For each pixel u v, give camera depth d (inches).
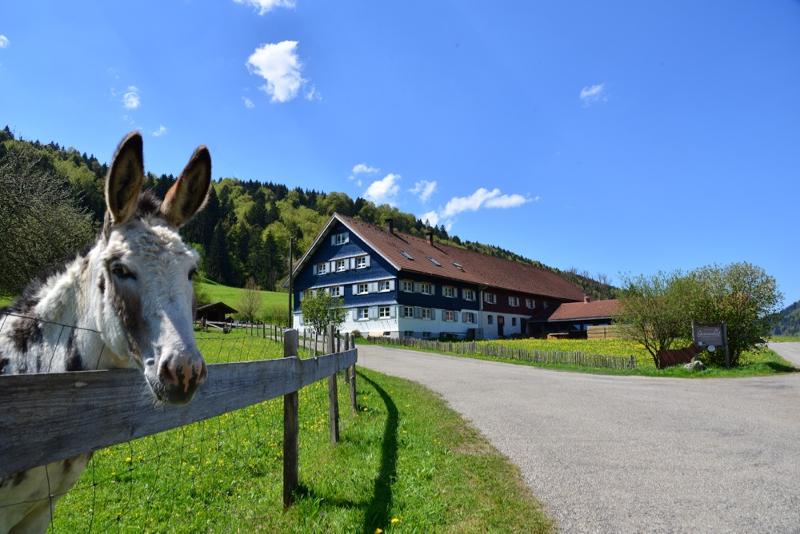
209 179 110.6
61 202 1055.6
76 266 104.5
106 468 244.4
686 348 839.1
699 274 875.4
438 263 1963.6
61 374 76.1
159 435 313.9
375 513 167.5
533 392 510.3
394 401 424.8
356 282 1801.2
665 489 205.9
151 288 90.1
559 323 2306.8
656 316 863.7
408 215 6018.7
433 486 198.8
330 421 265.1
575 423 344.8
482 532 158.9
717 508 184.7
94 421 82.4
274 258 4224.9
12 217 911.0
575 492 201.5
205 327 1358.3
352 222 1856.5
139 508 191.3
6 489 86.8
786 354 1189.7
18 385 68.7
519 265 2650.1
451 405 421.4
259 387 154.2
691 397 472.7
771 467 237.6
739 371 731.4
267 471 237.3
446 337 1824.6
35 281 108.7
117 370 88.9
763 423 345.1
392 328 1689.2
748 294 829.8
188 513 184.2
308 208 5595.5
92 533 168.1
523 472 227.6
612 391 519.2
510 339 1982.0
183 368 81.8
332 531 154.1
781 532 163.8
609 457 255.8
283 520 162.7
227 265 4074.8
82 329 95.2
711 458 254.2
